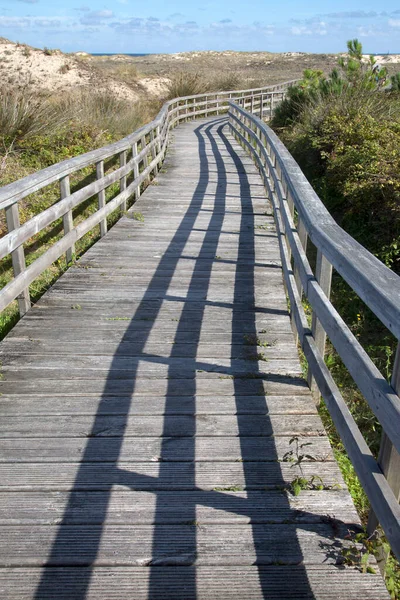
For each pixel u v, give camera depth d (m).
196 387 3.73
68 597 2.16
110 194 9.50
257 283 5.72
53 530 2.48
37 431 3.22
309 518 2.56
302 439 3.17
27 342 4.35
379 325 6.41
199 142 16.47
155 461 2.97
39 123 10.48
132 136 8.75
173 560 2.33
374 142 9.06
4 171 8.88
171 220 8.16
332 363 5.25
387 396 1.92
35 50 26.11
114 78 26.98
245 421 3.34
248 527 2.51
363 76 14.14
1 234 6.88
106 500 2.67
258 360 4.12
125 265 6.21
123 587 2.21
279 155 6.04
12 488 2.75
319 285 3.27
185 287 5.59
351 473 3.25
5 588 2.19
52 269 6.48
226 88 28.12
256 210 8.80
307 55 63.78
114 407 3.48
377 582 2.23
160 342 4.39
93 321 4.75
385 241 7.59
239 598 2.17
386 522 1.98
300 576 2.26
